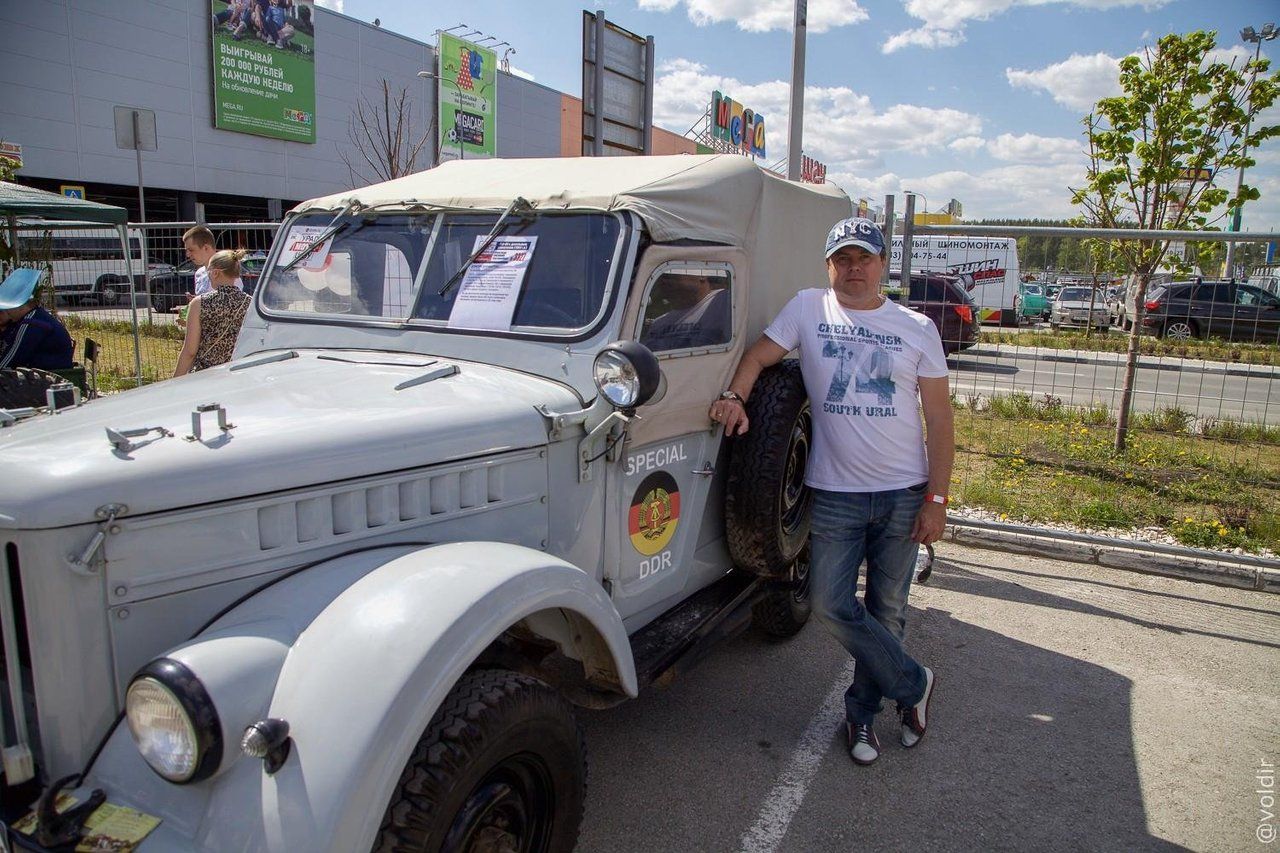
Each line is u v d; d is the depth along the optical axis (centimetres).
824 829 303
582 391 286
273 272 366
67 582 187
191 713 177
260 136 2870
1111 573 565
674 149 3950
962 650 450
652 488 320
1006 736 368
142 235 1194
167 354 1183
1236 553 568
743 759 346
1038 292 3025
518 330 302
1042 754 354
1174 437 921
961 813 314
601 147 1184
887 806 317
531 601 221
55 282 1281
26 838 180
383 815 183
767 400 366
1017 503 668
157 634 200
